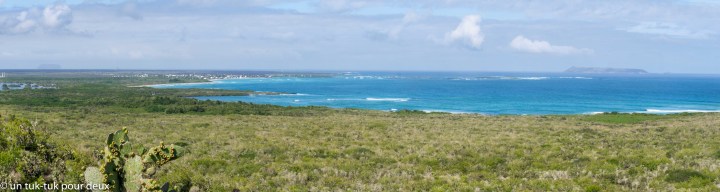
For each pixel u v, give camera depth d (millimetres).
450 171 22234
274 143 32031
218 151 27188
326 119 59469
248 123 50875
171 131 40594
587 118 64312
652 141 32938
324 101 144125
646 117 64625
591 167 22172
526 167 23250
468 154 27109
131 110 81562
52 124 42094
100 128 41719
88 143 25906
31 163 10320
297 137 37000
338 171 21516
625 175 20312
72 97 124750
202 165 22406
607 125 51625
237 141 33188
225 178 19562
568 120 61719
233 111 77375
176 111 76812
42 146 11094
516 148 29656
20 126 11414
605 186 18375
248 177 20438
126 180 6965
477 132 40719
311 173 20953
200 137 35531
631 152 27031
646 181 19094
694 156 24703
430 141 33219
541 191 17500
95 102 98250
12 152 10250
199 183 17375
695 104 134250
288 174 20297
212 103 96125
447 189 17766
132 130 40438
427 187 18422
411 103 136625
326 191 17625
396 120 57938
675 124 51188
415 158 25641
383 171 21828
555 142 32906
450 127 46031
